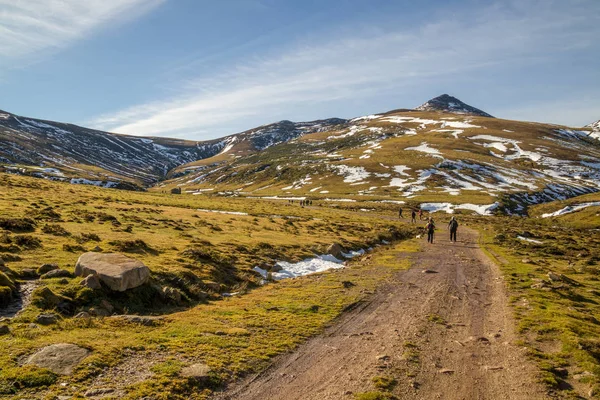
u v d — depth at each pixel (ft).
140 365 32.27
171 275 60.80
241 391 30.07
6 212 101.71
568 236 187.62
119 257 56.54
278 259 93.56
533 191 414.62
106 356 33.01
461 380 33.01
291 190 500.74
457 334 44.96
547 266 94.32
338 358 37.17
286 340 41.29
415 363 36.37
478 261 99.35
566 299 62.23
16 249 63.05
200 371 31.76
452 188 431.84
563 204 341.41
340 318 50.47
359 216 264.72
